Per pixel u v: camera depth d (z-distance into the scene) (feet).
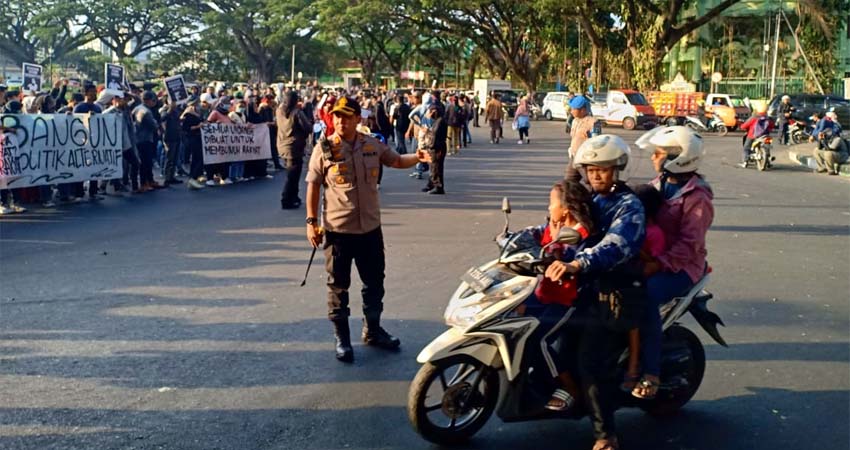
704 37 181.57
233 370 19.15
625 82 161.68
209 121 55.01
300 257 31.50
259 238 35.32
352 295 25.99
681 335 16.55
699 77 184.55
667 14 152.56
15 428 15.66
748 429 16.38
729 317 24.17
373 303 20.94
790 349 21.33
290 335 21.86
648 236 15.23
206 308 24.27
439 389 17.31
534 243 14.66
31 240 34.09
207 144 53.67
